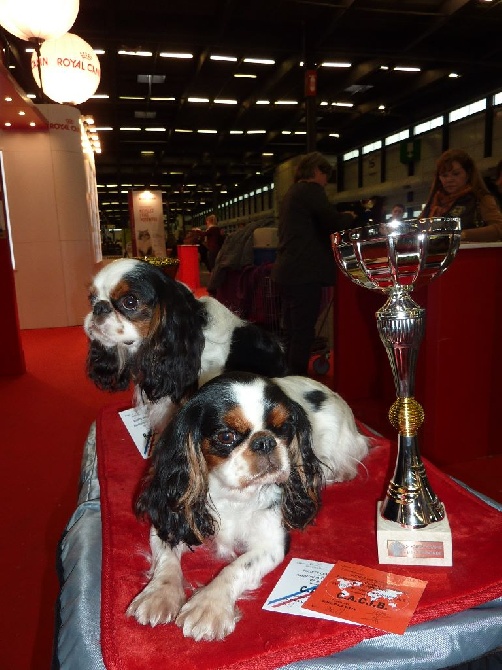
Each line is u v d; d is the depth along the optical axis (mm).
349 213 4820
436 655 1213
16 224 9758
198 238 17469
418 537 1443
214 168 28141
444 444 3631
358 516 1731
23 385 6215
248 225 7387
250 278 6723
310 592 1351
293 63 14727
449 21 13016
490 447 3758
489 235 3729
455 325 3447
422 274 1643
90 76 8359
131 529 1680
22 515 3428
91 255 10305
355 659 1186
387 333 1552
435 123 19734
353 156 25844
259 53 14359
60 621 1349
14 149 9562
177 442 1488
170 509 1472
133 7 12297
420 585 1349
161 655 1162
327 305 6199
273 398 1505
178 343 2355
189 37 13203
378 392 5148
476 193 4070
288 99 18641
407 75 16828
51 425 4949
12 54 12664
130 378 2709
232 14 12664
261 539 1513
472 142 18125
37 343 8680
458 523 1632
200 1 12031
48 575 2863
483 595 1311
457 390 3561
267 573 1441
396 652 1210
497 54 14859
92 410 5312
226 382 1519
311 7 12359
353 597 1313
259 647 1176
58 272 10055
